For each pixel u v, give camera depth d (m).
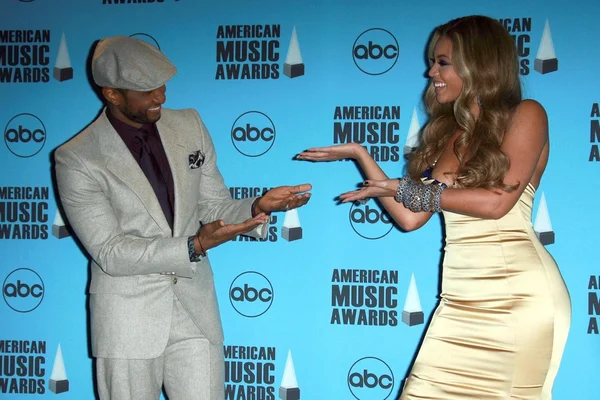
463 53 1.85
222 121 2.66
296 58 2.62
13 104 2.74
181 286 2.06
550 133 2.52
